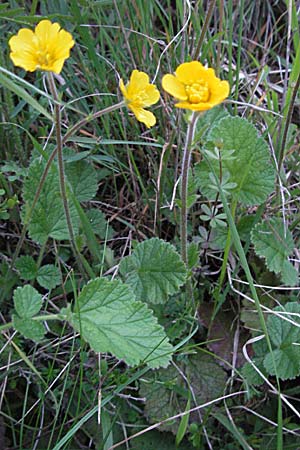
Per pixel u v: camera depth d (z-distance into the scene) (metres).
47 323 0.34
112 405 0.32
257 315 0.34
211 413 0.32
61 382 0.33
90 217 0.36
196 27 0.38
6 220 0.37
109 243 0.38
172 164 0.39
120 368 0.34
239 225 0.35
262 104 0.42
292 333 0.32
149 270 0.32
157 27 0.44
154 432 0.33
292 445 0.32
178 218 0.37
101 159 0.36
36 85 0.38
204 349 0.33
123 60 0.40
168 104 0.38
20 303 0.27
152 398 0.33
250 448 0.30
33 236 0.32
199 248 0.37
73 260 0.37
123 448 0.32
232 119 0.33
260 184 0.34
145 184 0.39
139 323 0.27
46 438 0.33
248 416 0.33
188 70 0.24
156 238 0.32
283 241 0.34
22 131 0.38
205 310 0.35
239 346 0.35
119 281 0.28
